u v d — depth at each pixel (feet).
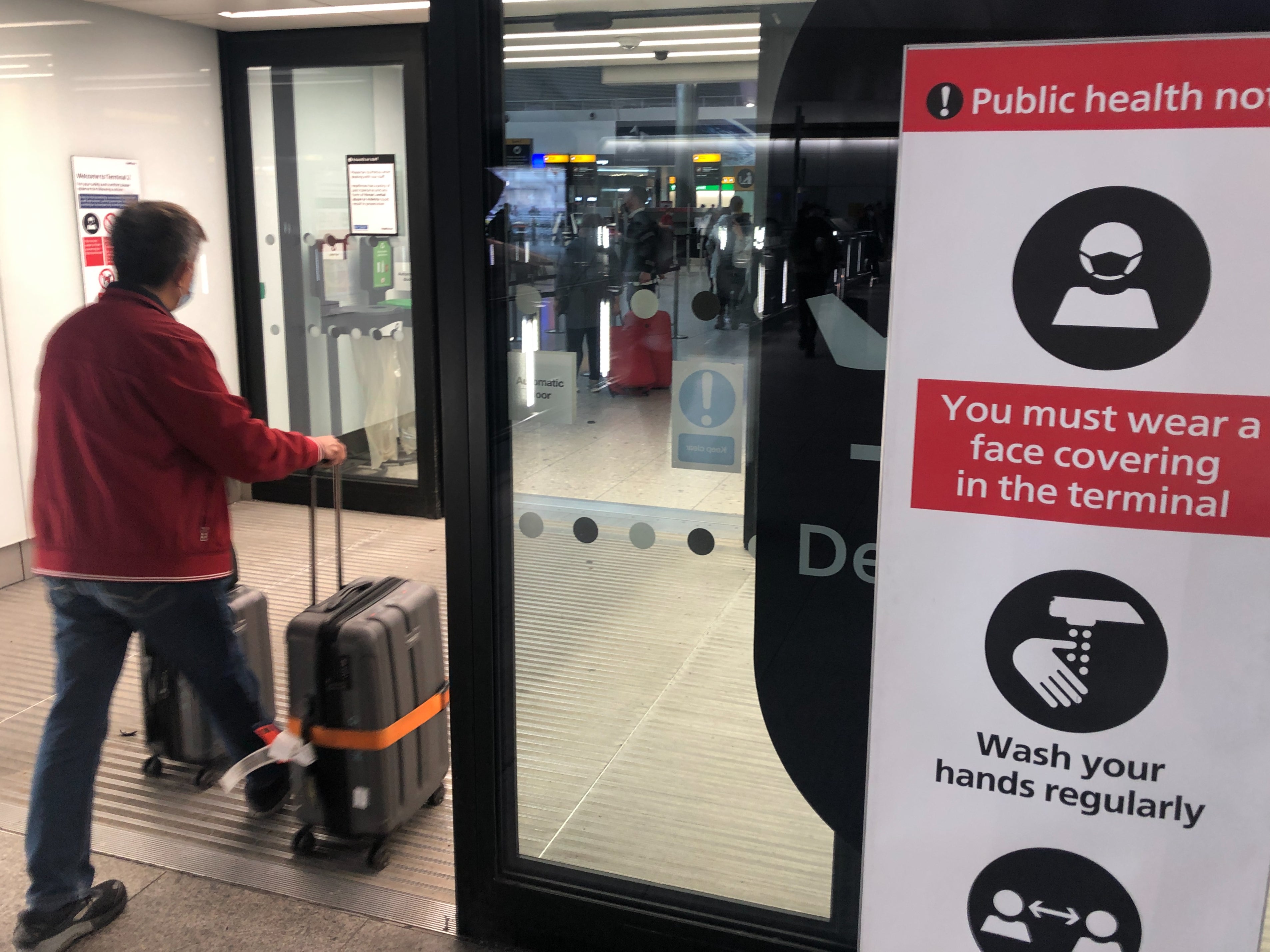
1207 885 5.16
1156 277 4.74
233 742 9.09
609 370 6.95
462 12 6.68
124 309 8.01
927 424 5.19
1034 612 5.18
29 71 16.02
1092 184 4.75
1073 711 5.22
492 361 7.18
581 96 6.60
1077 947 5.42
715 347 6.69
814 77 6.05
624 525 7.23
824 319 6.35
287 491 21.35
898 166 5.01
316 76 19.20
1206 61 4.51
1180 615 4.97
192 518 8.32
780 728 7.13
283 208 20.01
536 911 7.93
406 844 9.58
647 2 6.27
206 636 8.59
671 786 7.68
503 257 7.00
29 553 17.01
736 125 6.30
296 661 8.98
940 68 4.88
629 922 7.67
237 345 20.67
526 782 7.98
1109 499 4.98
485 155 6.84
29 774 10.91
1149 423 4.85
